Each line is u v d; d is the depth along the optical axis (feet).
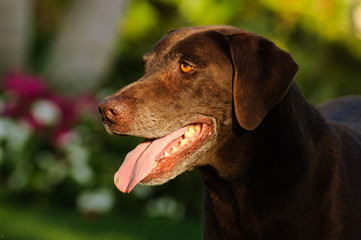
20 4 44.39
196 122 18.25
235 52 17.74
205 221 19.47
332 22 55.62
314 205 17.48
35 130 37.14
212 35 18.24
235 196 18.39
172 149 18.38
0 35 43.68
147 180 18.17
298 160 17.44
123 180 18.07
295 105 17.92
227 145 18.19
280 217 17.62
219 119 18.19
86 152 37.32
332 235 17.40
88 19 45.52
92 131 38.83
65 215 35.32
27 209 35.76
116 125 18.01
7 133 37.32
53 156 37.55
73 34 45.19
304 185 17.44
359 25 61.77
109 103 17.80
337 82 52.11
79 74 44.01
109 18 46.21
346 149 18.89
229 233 18.74
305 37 54.70
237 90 17.52
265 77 17.35
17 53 44.60
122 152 39.14
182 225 36.22
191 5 53.36
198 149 18.54
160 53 18.66
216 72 17.98
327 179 17.72
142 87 18.15
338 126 19.92
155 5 56.70
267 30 51.65
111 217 36.63
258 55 17.62
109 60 46.75
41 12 62.95
